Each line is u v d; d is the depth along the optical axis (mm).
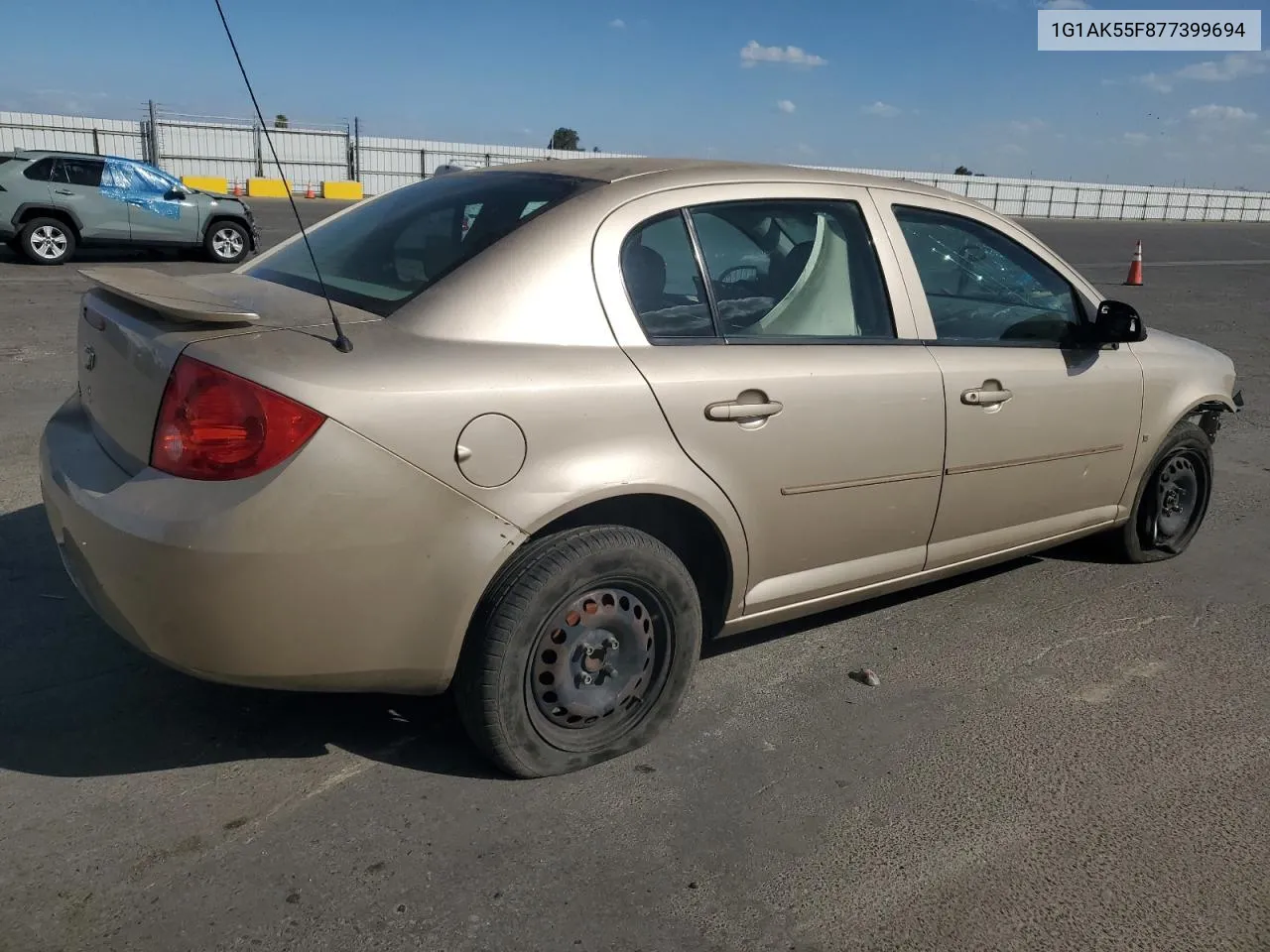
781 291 3256
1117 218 54719
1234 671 3816
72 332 9359
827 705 3436
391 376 2459
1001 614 4254
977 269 3824
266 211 27141
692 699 3430
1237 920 2479
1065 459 4055
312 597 2426
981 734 3295
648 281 2959
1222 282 19594
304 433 2344
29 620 3701
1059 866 2654
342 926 2305
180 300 2537
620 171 3166
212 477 2369
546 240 2820
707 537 3123
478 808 2758
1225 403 4777
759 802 2863
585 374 2711
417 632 2576
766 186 3291
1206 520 5668
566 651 2803
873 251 3504
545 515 2645
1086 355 4090
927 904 2488
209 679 2541
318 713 3195
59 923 2270
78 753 2922
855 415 3254
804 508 3227
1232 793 3016
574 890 2467
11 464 5469
